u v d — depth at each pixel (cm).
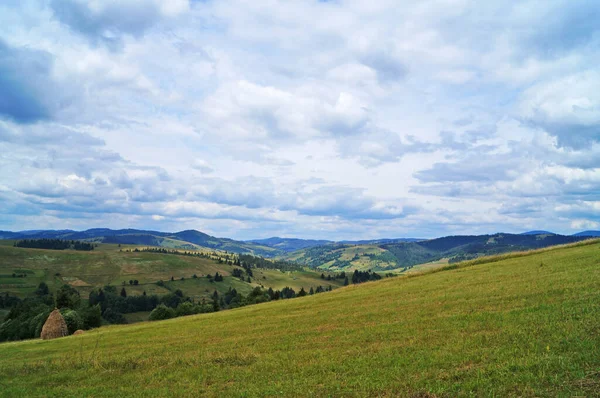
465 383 1351
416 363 1650
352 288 5569
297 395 1518
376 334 2328
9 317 11081
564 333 1698
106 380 2172
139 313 18600
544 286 2798
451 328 2136
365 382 1534
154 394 1781
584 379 1234
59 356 3080
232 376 1922
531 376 1309
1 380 2405
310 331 2766
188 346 2838
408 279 5362
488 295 2873
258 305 5784
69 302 10919
